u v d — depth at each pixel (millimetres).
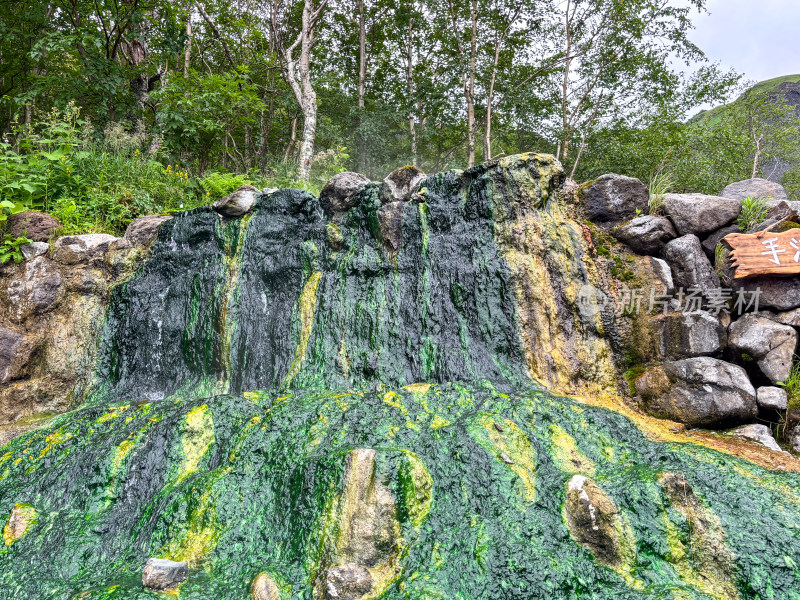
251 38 14602
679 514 3338
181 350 6277
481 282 5383
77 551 3748
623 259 5285
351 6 17438
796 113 25078
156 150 10336
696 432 4371
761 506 3357
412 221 5891
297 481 3777
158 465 4379
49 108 13617
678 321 4754
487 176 5652
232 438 4477
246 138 14641
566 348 5047
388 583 3150
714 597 2934
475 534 3352
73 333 6422
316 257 6184
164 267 6738
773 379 4406
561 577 3061
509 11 14023
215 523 3748
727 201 5188
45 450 4812
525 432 4090
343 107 16656
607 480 3652
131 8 11398
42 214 6844
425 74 16672
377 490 3461
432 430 4156
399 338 5480
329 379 5398
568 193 5727
